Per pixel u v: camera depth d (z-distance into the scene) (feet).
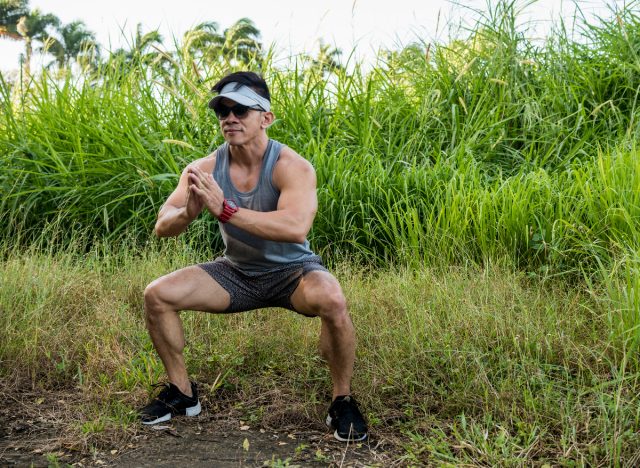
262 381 12.53
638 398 10.71
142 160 21.40
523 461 9.33
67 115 23.68
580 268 16.11
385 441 10.43
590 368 11.76
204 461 9.87
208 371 12.90
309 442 10.50
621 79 25.13
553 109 24.57
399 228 19.65
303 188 10.62
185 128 23.40
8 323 13.66
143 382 12.02
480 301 14.11
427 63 26.45
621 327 12.29
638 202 16.90
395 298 15.08
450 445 10.05
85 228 20.51
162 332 10.94
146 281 16.84
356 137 23.82
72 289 15.76
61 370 12.75
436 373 12.17
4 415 11.32
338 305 10.33
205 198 10.05
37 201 21.49
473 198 18.94
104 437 10.44
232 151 10.98
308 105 25.12
